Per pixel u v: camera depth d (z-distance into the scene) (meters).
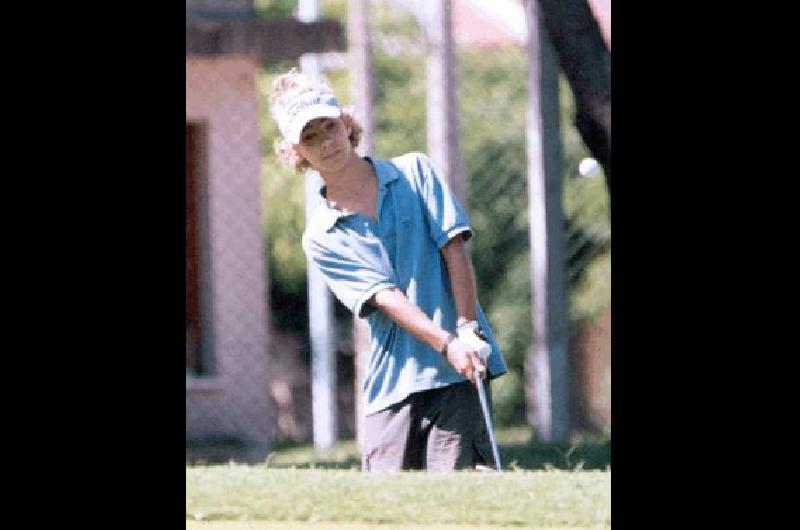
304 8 44.66
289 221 64.12
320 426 46.53
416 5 55.00
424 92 60.53
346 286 21.47
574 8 33.66
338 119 21.44
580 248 55.03
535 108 45.22
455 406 21.48
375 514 18.75
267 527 18.56
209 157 42.38
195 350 42.28
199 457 39.97
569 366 49.72
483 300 57.56
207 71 42.28
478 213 58.28
